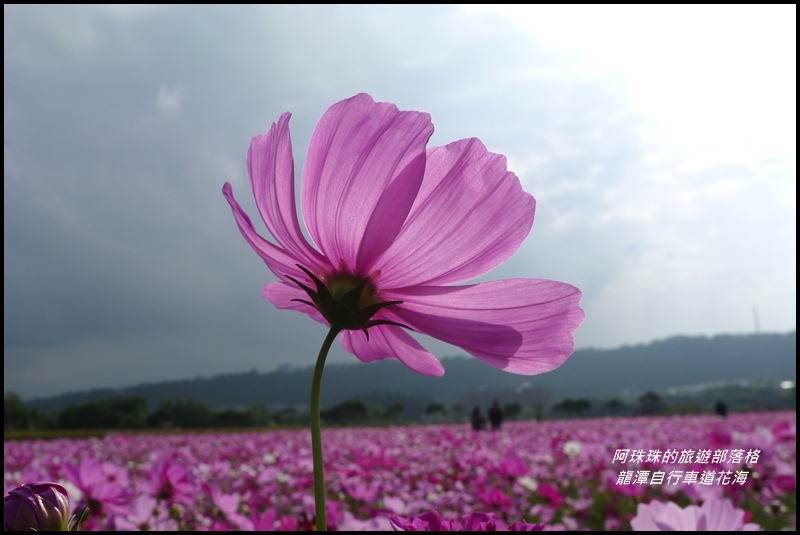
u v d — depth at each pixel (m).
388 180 0.84
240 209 0.84
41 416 47.06
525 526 0.81
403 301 0.88
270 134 0.86
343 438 12.23
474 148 0.87
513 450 7.69
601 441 8.88
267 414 45.25
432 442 8.61
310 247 0.88
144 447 11.57
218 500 2.83
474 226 0.86
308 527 2.27
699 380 195.62
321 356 0.81
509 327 0.87
